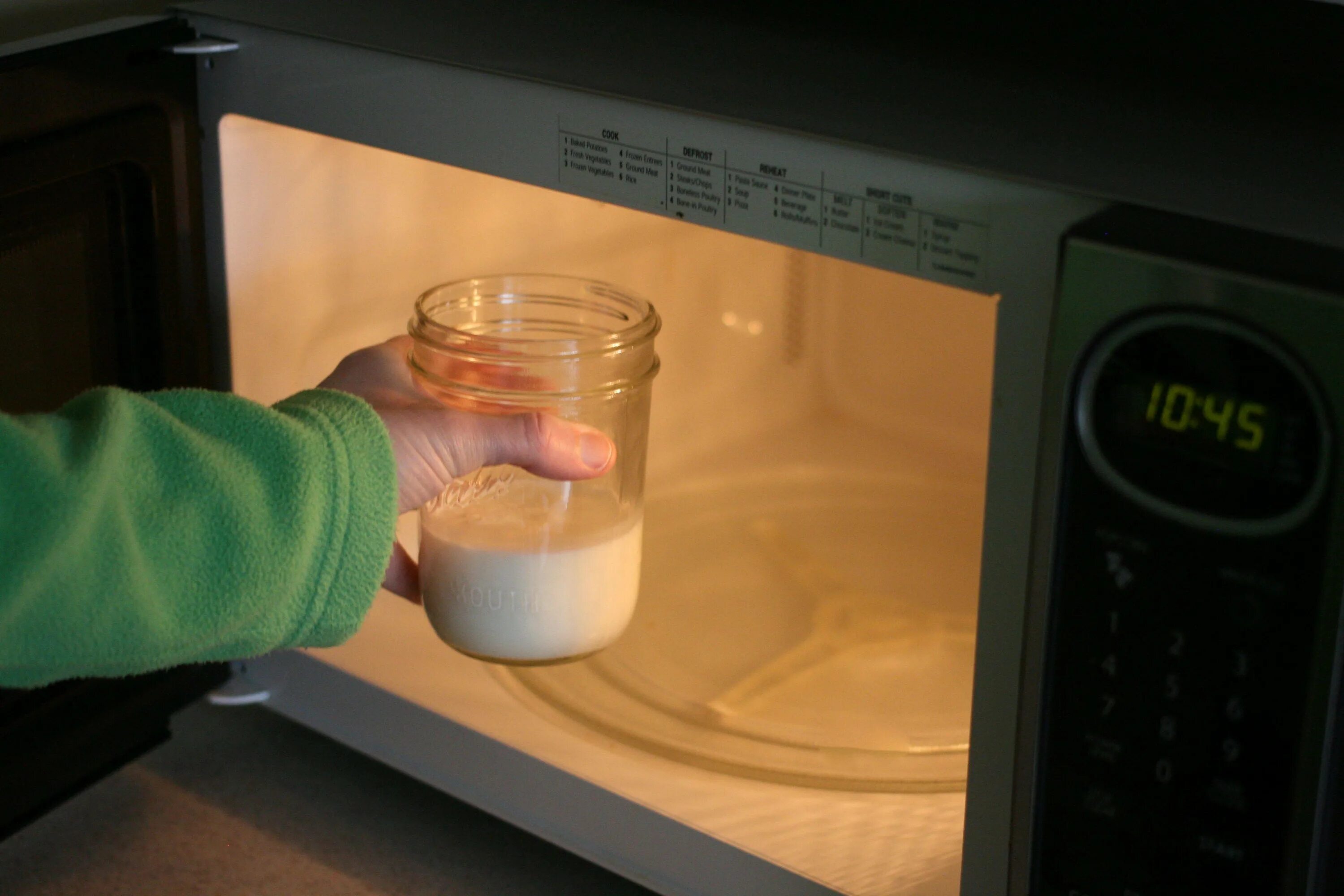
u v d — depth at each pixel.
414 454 0.50
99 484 0.41
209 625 0.45
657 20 0.63
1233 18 0.62
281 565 0.45
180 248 0.65
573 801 0.61
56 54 0.56
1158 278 0.38
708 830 0.57
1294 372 0.37
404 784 0.72
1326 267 0.37
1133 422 0.40
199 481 0.44
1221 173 0.44
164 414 0.44
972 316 0.96
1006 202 0.43
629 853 0.60
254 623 0.46
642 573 0.85
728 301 0.98
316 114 0.60
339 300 0.73
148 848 0.66
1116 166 0.44
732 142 0.49
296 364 0.72
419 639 0.70
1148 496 0.41
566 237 0.86
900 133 0.47
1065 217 0.42
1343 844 0.41
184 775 0.72
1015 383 0.44
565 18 0.63
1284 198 0.42
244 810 0.69
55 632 0.42
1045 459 0.42
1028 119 0.49
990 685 0.47
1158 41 0.61
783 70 0.55
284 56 0.60
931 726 0.68
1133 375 0.40
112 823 0.68
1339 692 0.39
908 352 1.00
